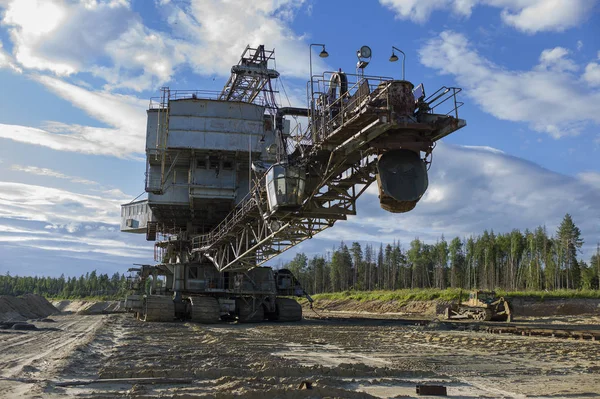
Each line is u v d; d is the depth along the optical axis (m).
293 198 22.03
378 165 17.77
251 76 39.50
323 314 60.06
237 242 32.00
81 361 14.21
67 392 9.83
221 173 35.75
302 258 166.50
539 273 105.38
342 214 24.14
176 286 38.38
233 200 35.72
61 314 60.19
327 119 19.83
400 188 17.48
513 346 20.00
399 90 16.98
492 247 117.19
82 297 147.75
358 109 17.31
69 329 29.83
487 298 43.97
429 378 12.20
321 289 143.38
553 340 22.83
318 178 23.06
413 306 65.25
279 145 24.33
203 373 11.89
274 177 22.33
